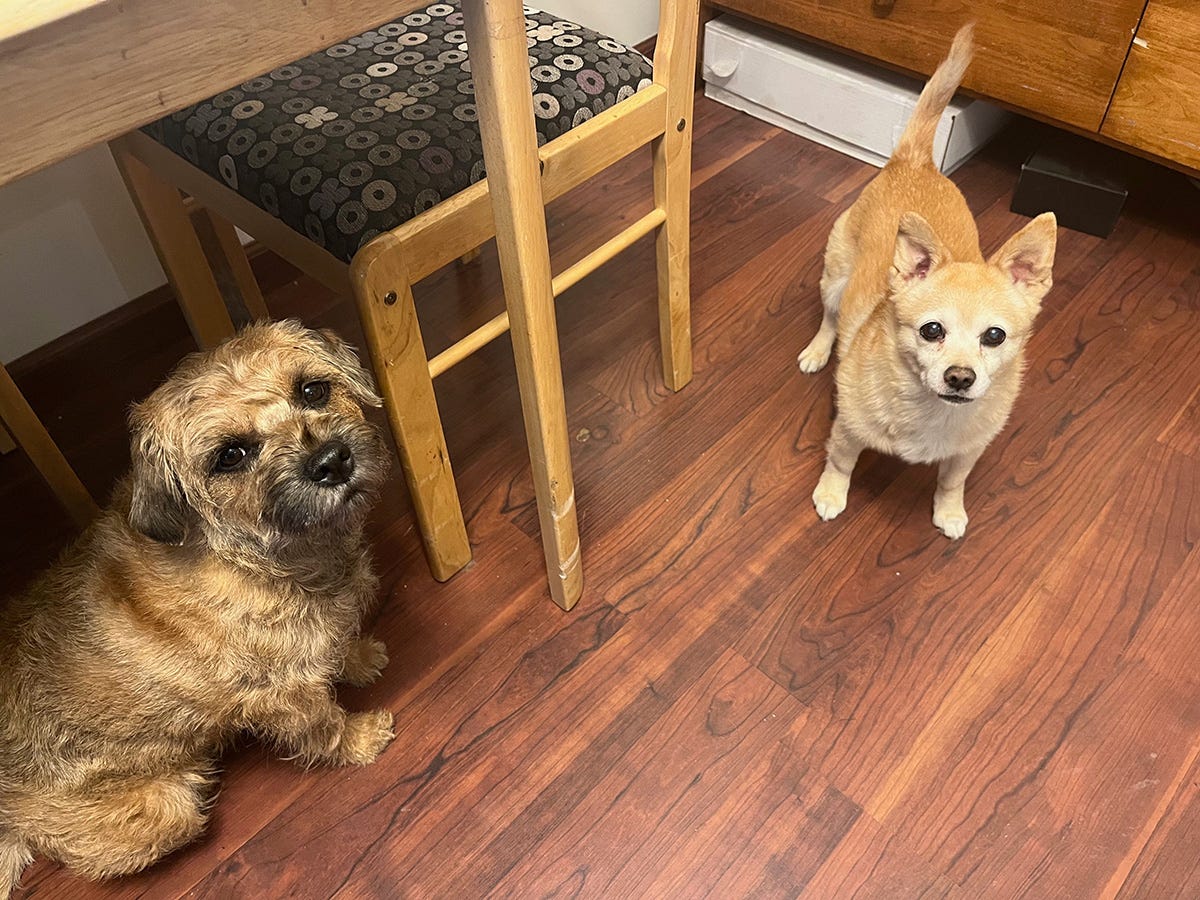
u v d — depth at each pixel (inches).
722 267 78.7
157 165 52.1
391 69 50.4
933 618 55.7
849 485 63.1
